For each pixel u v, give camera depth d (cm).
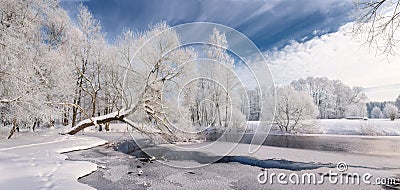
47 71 914
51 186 371
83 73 1681
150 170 580
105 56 1644
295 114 1902
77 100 1508
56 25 1430
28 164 466
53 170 465
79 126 1088
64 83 1014
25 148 688
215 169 588
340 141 1370
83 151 830
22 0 916
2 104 785
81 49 1648
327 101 3028
